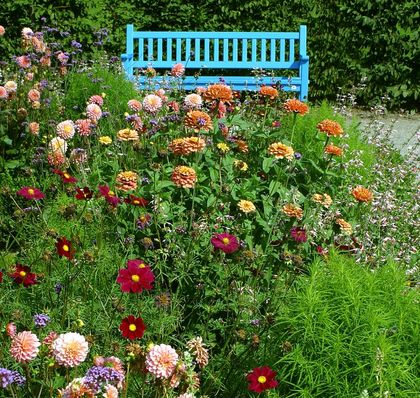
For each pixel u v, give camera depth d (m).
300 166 5.22
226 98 5.14
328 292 3.32
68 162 5.17
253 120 6.52
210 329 3.93
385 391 2.90
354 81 11.47
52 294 3.89
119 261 4.09
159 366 2.66
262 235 4.56
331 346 3.11
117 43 10.59
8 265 4.14
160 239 4.44
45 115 6.42
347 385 3.00
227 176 4.85
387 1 11.13
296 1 11.15
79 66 8.30
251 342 3.36
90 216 4.12
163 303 3.71
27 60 6.75
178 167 4.32
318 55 11.41
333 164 5.70
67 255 3.55
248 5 11.03
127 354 2.79
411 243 5.06
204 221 4.33
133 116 5.43
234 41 9.89
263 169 5.06
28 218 4.65
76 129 5.38
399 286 3.44
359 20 11.20
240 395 3.40
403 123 10.61
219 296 4.02
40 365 3.27
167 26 10.96
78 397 2.55
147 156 5.16
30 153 5.81
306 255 4.48
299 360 3.09
